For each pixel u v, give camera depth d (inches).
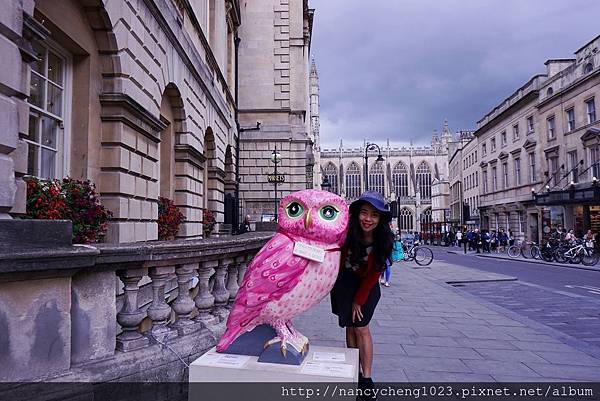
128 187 295.9
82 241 221.5
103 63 281.0
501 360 202.7
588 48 1119.6
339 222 100.4
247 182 999.0
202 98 544.1
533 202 1352.1
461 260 1020.5
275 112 1019.3
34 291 109.8
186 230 453.4
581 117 1135.0
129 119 291.1
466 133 2470.5
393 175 3326.8
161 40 370.0
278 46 1040.2
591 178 1097.4
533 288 496.7
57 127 255.0
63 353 116.0
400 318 298.0
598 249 1010.7
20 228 109.5
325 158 3331.7
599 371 187.5
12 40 165.9
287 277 97.3
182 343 148.2
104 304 129.2
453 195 2613.2
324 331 256.4
